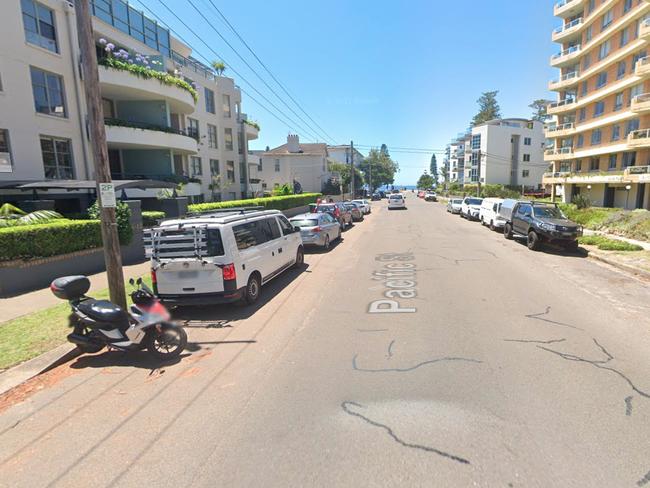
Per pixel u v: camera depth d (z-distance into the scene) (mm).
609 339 5629
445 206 49281
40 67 16781
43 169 16984
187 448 3357
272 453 3250
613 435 3395
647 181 28578
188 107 26125
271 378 4602
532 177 66062
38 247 9156
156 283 7168
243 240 7738
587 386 4254
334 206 22016
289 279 9953
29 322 6516
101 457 3279
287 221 10734
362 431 3508
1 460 3283
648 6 28109
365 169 91312
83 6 5945
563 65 41750
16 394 4410
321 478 2947
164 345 5328
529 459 3102
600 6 34406
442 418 3680
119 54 20781
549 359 4949
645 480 2871
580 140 40125
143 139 21531
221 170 35031
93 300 5441
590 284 9117
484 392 4145
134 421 3801
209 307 7695
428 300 7762
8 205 11094
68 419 3879
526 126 69125
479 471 2979
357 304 7598
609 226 19297
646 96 28906
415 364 4859
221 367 4957
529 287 8805
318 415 3789
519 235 16188
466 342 5539
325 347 5492
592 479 2883
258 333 6148
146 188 19500
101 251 11016
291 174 54656
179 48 30969
